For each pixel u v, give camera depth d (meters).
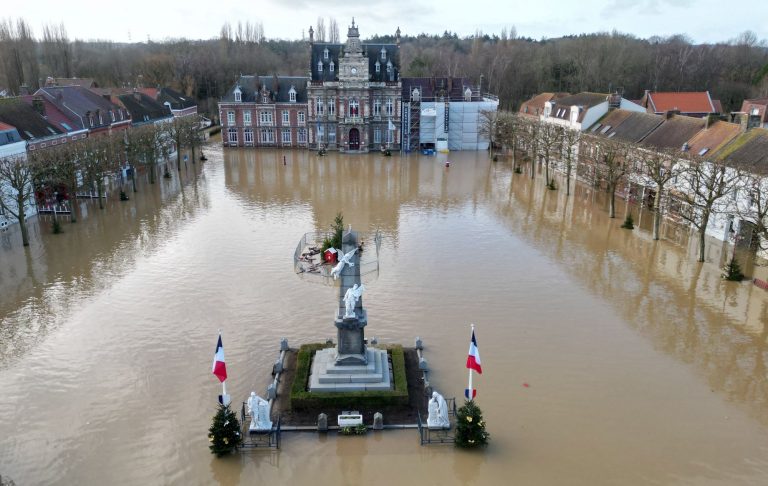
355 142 106.38
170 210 63.84
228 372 31.03
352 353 29.53
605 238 54.53
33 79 137.00
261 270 45.53
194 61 162.25
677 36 197.88
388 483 23.17
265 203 67.31
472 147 110.00
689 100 101.19
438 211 64.12
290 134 109.19
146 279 43.69
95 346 33.66
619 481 23.16
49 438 25.69
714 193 50.38
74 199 59.81
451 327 36.34
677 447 25.23
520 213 63.41
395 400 27.97
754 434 26.17
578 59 153.00
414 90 105.06
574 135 73.56
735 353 33.44
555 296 41.22
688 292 41.88
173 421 26.92
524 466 24.08
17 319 36.91
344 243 28.00
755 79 127.88
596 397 28.97
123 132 75.38
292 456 24.69
